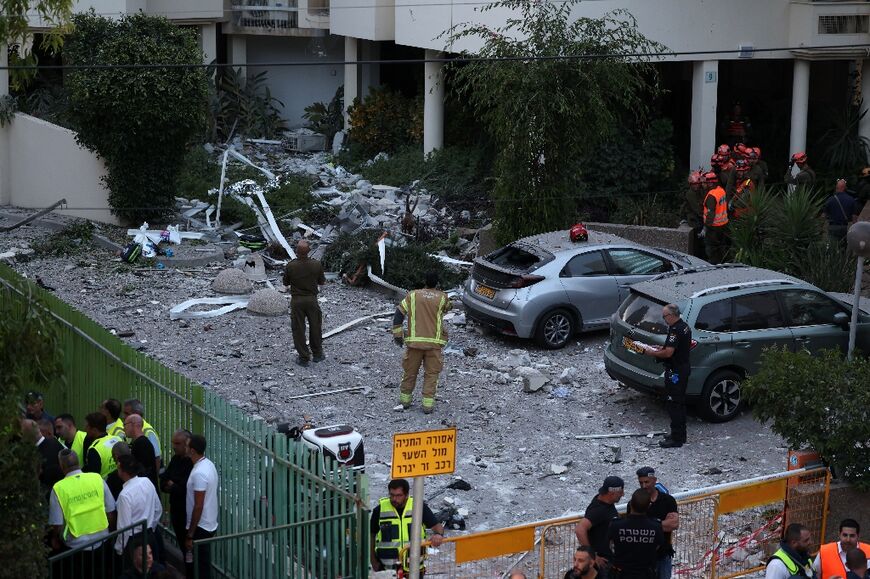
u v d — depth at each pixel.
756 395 11.38
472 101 21.27
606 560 9.16
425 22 26.03
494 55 20.31
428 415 14.39
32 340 8.95
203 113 23.22
